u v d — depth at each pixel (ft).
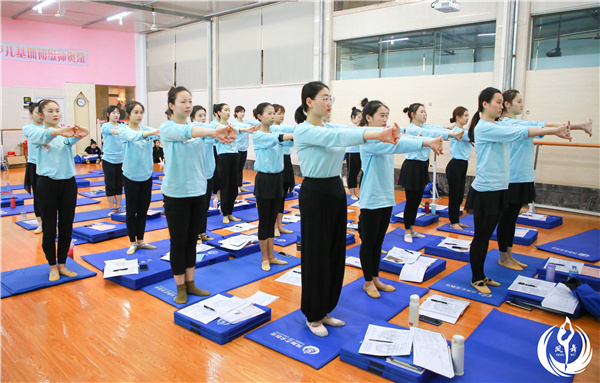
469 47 23.94
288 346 8.33
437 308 10.03
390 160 10.44
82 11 34.81
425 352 7.55
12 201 20.98
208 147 15.69
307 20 30.99
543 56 21.79
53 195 11.38
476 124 11.06
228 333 8.58
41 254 14.21
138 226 14.29
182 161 9.62
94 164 40.06
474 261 11.21
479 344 8.45
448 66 24.91
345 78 30.09
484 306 10.36
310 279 8.54
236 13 36.06
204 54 39.29
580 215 20.80
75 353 8.17
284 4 32.27
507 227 12.82
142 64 46.19
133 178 13.61
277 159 12.43
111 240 15.99
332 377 7.41
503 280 11.96
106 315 9.80
